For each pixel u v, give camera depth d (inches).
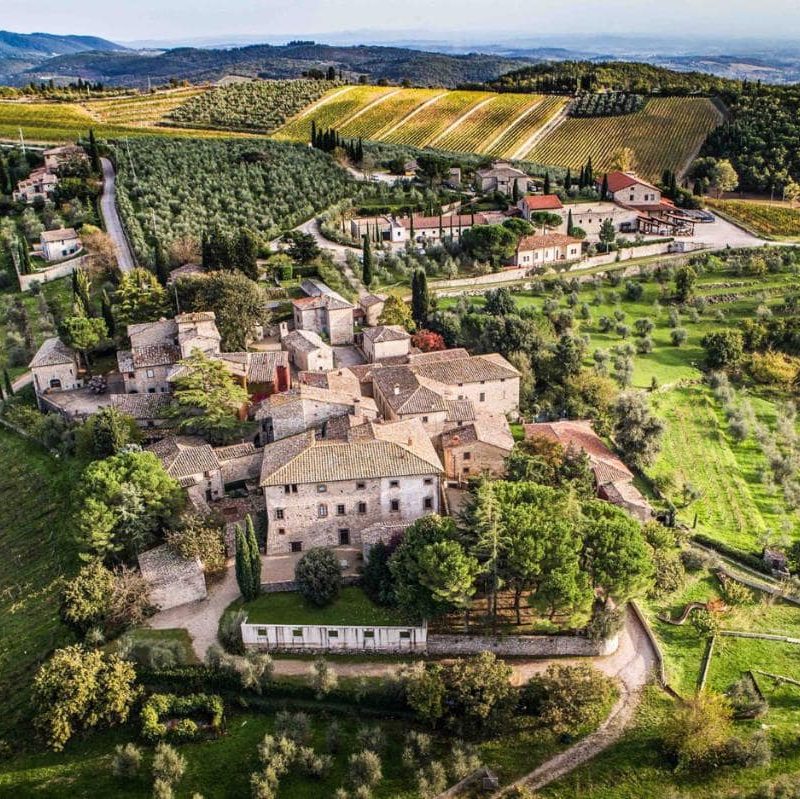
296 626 2723.9
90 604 2790.4
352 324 5290.4
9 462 4239.7
